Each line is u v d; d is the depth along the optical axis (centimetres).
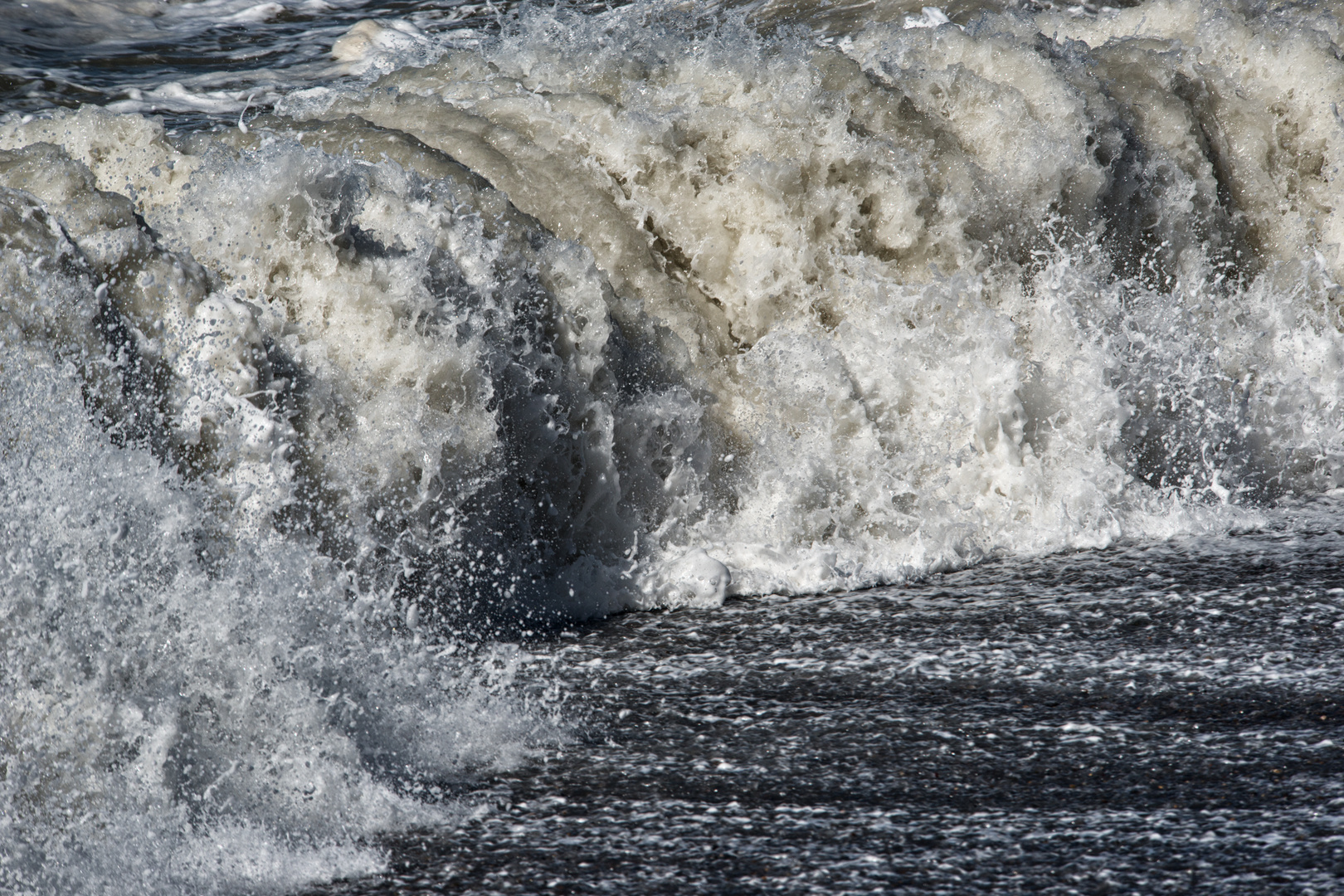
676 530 1725
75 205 1352
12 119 1808
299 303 1489
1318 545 1820
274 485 1363
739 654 1467
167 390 1345
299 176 1470
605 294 1712
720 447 1783
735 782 1154
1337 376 2220
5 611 1092
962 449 1875
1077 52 2325
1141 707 1296
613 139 1900
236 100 3991
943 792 1124
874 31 2330
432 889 990
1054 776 1150
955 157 2025
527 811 1107
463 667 1380
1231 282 2345
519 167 1847
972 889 963
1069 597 1631
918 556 1764
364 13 5044
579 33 2216
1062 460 1931
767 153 1920
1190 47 2516
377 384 1477
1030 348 2008
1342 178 2445
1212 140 2380
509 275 1588
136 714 1097
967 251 1980
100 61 4356
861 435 1817
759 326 1902
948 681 1377
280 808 1088
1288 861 991
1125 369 2012
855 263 1919
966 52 2217
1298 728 1235
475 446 1517
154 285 1352
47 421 1212
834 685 1370
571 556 1659
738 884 982
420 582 1501
